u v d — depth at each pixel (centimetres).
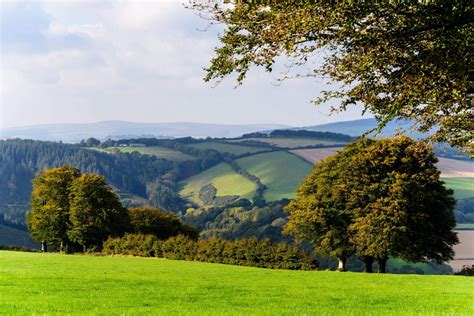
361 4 888
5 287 2831
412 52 987
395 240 4834
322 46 977
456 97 1085
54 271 4062
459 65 958
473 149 1273
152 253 7388
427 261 5259
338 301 2600
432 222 5028
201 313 2006
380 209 4856
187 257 6862
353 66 1038
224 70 1012
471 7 873
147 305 2327
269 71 1009
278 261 6028
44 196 8619
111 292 2767
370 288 3266
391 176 4919
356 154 5281
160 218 9438
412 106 1145
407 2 886
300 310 2200
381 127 1127
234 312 2064
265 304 2445
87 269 4434
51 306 2138
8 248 8944
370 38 966
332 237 5438
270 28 950
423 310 2198
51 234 8469
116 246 7775
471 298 2702
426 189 4853
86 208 8231
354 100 1149
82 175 8569
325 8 905
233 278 3891
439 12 899
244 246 6306
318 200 5412
